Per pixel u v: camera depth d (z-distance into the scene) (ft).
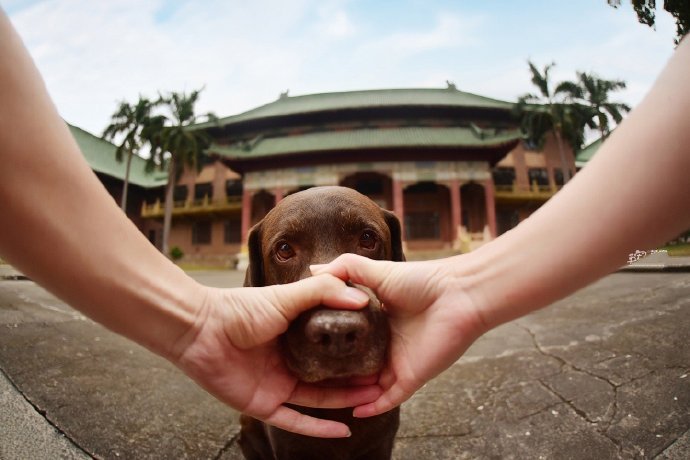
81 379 11.16
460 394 11.88
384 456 7.38
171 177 142.31
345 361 4.58
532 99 129.80
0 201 3.01
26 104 3.13
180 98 139.13
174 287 4.07
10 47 3.09
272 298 4.40
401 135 146.72
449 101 181.88
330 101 194.29
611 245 3.36
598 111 120.78
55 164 3.26
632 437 8.64
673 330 13.98
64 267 3.34
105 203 3.66
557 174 156.87
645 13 5.87
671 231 3.26
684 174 3.09
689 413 8.99
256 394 4.65
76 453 7.98
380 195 143.64
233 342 4.35
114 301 3.61
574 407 10.22
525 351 15.15
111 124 135.64
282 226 6.94
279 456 6.97
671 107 3.17
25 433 8.22
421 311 4.49
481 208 144.36
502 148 124.16
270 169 133.49
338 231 6.77
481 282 4.03
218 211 159.84
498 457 8.66
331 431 4.75
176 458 8.52
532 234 3.79
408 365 4.57
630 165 3.30
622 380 11.11
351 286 5.02
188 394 11.55
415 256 121.80
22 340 13.52
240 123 165.48
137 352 14.52
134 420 9.56
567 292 3.64
